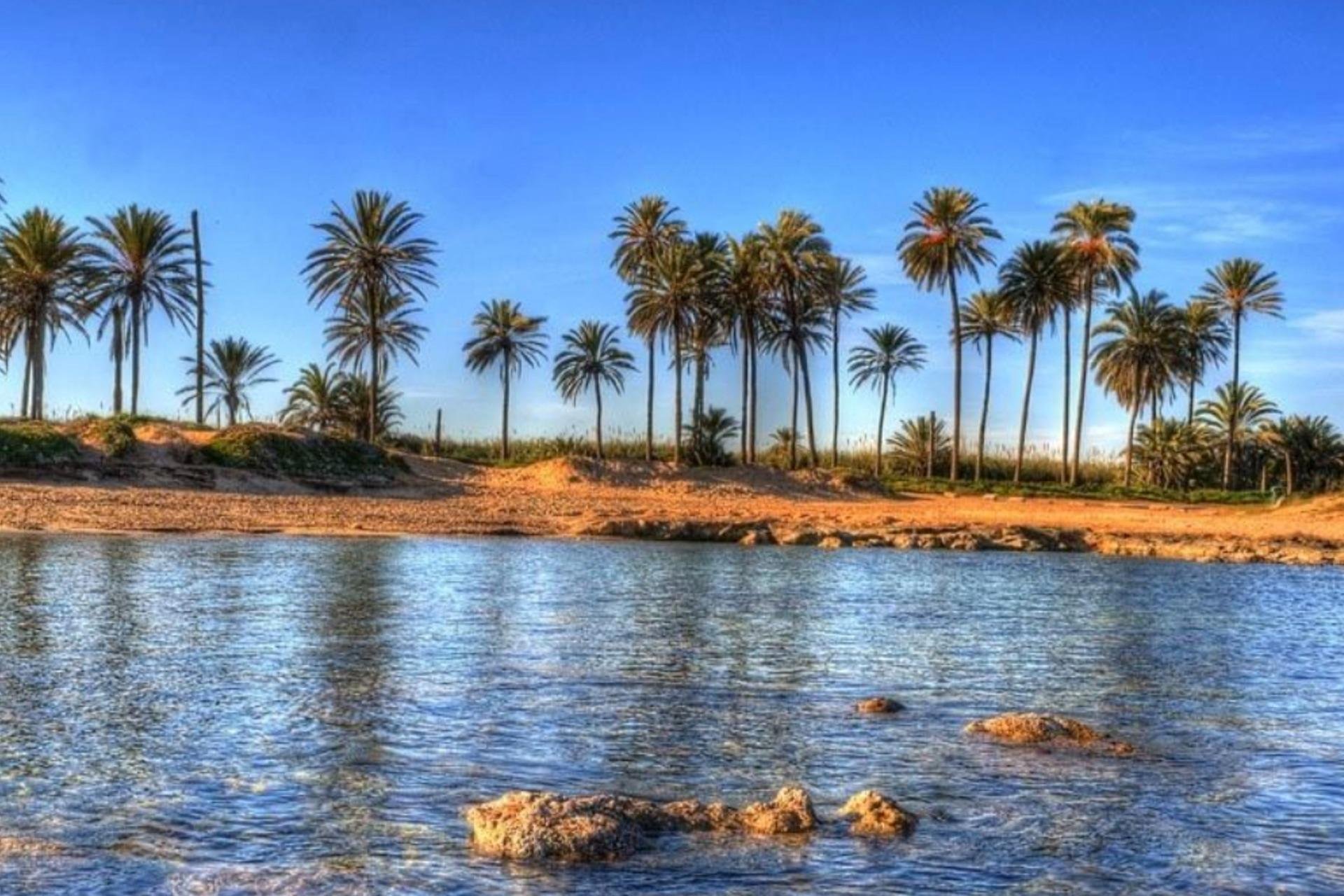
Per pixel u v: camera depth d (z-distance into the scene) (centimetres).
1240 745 1234
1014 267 8119
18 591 2133
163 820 895
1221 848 897
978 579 3156
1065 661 1772
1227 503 7319
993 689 1522
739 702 1379
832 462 8775
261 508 4241
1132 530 4994
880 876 816
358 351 7944
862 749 1166
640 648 1747
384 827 891
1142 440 9981
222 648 1619
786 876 808
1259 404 9800
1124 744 1209
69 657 1520
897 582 2994
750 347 7975
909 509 5962
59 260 6197
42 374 6262
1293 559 4181
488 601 2247
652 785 1032
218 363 9425
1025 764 1123
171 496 4306
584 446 8550
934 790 1029
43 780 989
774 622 2091
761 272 7819
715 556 3638
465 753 1112
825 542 4316
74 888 757
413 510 4553
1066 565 3759
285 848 839
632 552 3669
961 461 9525
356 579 2538
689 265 7544
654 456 8288
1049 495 7356
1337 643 2044
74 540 3206
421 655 1614
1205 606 2617
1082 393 8194
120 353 6431
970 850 875
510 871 803
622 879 792
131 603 2028
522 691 1400
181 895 752
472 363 8556
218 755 1077
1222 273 9725
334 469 5225
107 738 1124
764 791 1023
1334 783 1089
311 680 1421
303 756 1083
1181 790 1049
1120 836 918
